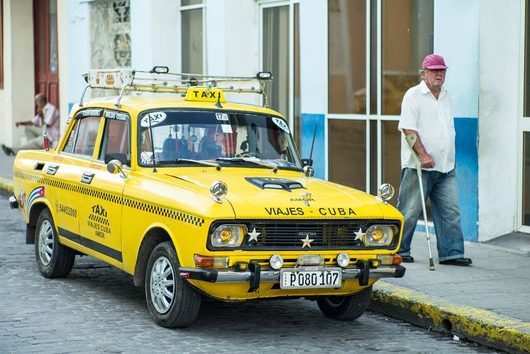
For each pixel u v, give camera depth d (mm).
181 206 8906
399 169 14961
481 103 13109
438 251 12195
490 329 9109
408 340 9406
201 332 9430
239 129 10594
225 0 18688
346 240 9219
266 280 8766
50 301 10641
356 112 15789
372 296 10617
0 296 10859
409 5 14625
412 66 14633
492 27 13117
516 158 13352
